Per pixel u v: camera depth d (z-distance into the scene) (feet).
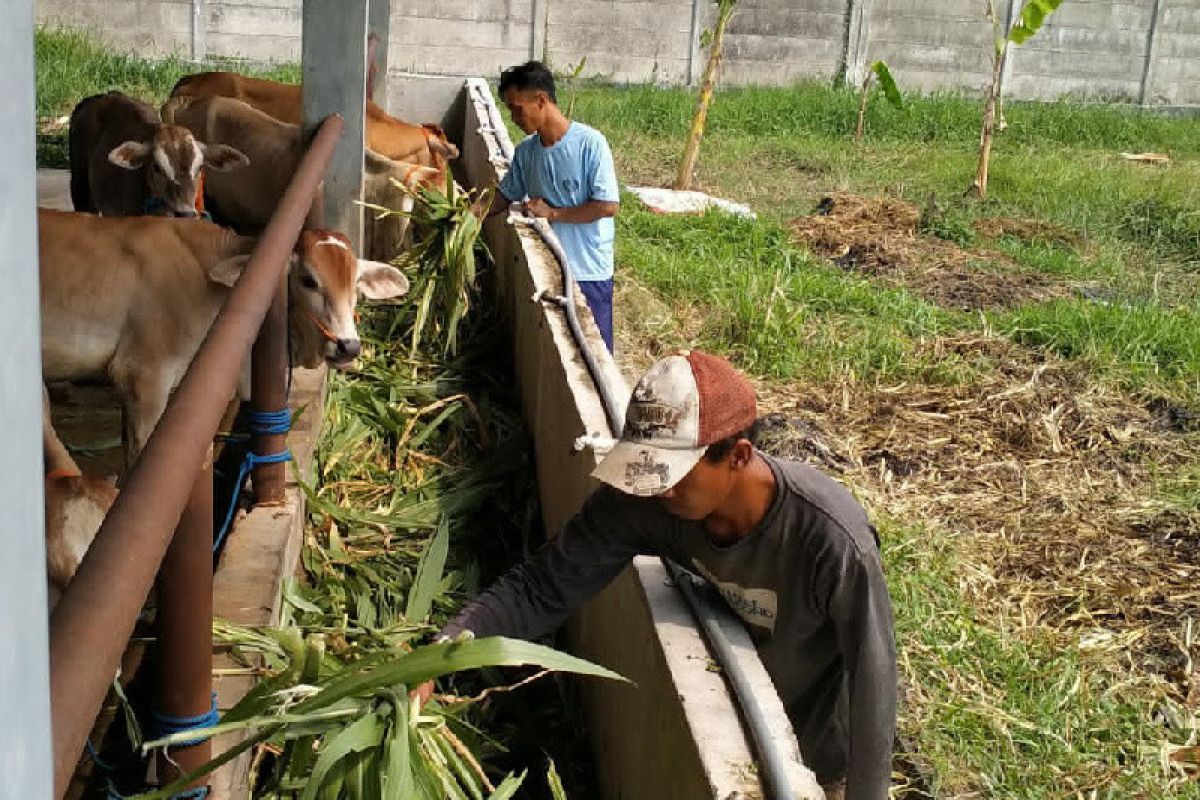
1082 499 21.06
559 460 15.74
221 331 8.62
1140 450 23.07
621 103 58.80
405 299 23.57
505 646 8.00
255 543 13.53
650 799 9.84
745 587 9.26
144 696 10.72
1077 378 25.90
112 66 53.83
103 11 63.26
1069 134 61.11
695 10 68.85
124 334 15.46
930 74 71.56
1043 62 71.87
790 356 26.18
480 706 13.28
